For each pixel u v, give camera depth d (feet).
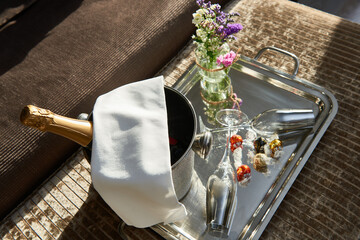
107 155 1.47
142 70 2.87
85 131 1.60
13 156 2.28
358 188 1.90
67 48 2.77
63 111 2.49
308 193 1.91
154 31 2.86
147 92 1.63
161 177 1.36
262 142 1.98
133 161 1.42
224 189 1.77
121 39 2.80
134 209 1.50
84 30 2.87
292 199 1.90
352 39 2.66
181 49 3.11
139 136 1.48
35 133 2.35
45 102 2.49
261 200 1.83
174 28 2.96
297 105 2.23
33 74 2.64
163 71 2.70
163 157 1.41
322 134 2.02
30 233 1.97
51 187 2.13
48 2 3.11
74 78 2.61
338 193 1.89
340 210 1.83
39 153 2.35
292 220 1.83
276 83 2.36
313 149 1.95
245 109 2.25
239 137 1.98
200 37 2.06
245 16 2.97
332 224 1.79
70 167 2.20
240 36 2.81
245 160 2.00
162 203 1.42
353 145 2.07
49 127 1.48
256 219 1.76
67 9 3.04
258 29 2.84
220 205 1.73
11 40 2.89
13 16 2.98
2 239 1.97
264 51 2.65
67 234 1.92
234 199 1.80
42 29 2.93
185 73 2.48
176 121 1.86
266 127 2.01
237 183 1.90
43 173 2.44
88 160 1.62
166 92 1.77
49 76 2.62
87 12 3.00
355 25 2.76
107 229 1.91
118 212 1.54
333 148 2.07
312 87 2.27
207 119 2.22
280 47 2.69
